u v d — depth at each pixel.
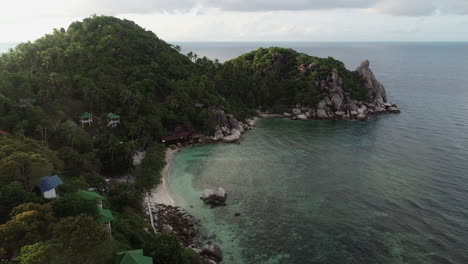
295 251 57.62
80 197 45.69
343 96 170.62
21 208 39.94
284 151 111.19
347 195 78.25
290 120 158.75
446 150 109.88
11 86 90.19
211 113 127.00
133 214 61.84
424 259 55.41
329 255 56.50
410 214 69.38
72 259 33.69
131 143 89.12
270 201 75.50
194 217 68.50
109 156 85.19
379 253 56.94
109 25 159.50
